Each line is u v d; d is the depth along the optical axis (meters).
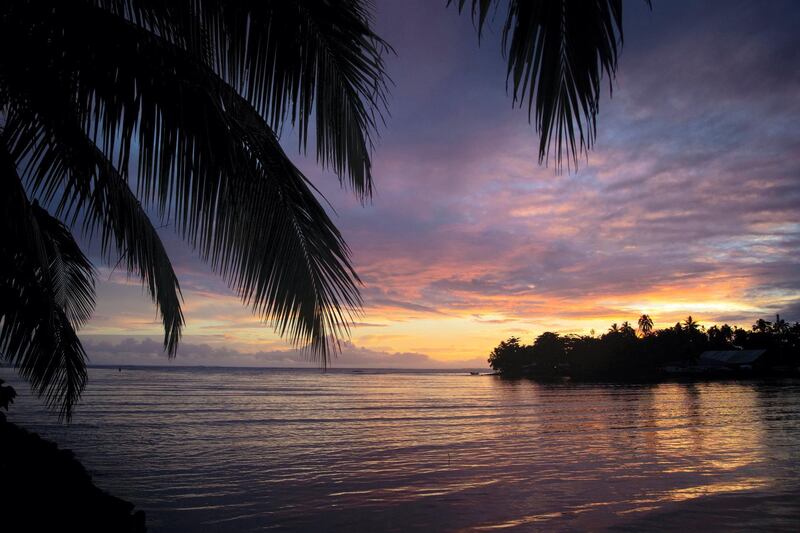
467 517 10.56
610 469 15.74
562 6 1.32
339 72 3.06
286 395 59.53
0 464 10.30
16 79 2.88
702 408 40.97
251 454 18.73
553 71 1.32
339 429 27.03
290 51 2.84
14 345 7.49
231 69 2.88
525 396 62.19
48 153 3.34
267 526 9.95
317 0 2.81
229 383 93.44
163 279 6.39
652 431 26.03
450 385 101.38
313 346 3.36
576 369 147.38
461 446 21.08
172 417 31.47
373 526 9.97
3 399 14.73
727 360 118.88
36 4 2.69
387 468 16.11
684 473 14.93
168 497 12.17
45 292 7.36
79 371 8.70
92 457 17.62
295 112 2.90
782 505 11.23
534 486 13.38
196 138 2.82
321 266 3.38
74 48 2.71
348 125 3.18
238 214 3.23
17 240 5.08
